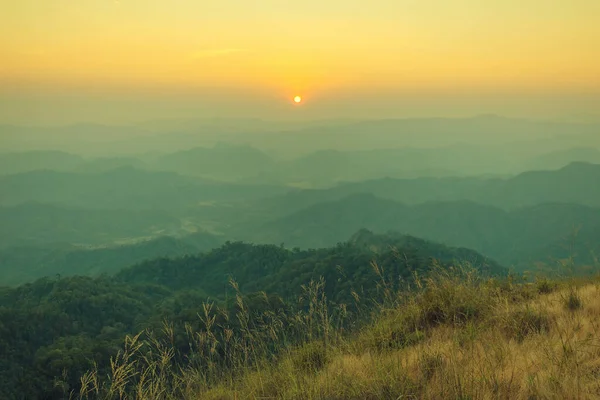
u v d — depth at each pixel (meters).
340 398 4.36
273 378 5.23
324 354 5.76
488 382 4.00
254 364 5.61
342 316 6.68
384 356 5.27
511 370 4.32
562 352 4.59
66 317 62.38
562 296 6.54
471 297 6.88
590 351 4.56
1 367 46.91
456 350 4.95
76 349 33.44
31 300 73.56
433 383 4.25
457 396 3.77
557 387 3.81
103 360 31.55
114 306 70.75
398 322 6.45
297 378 4.99
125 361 4.79
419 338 5.91
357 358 5.55
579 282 7.32
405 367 4.68
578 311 6.00
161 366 5.09
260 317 6.09
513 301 7.08
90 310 67.56
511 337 5.51
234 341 5.78
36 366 32.38
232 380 5.46
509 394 3.82
